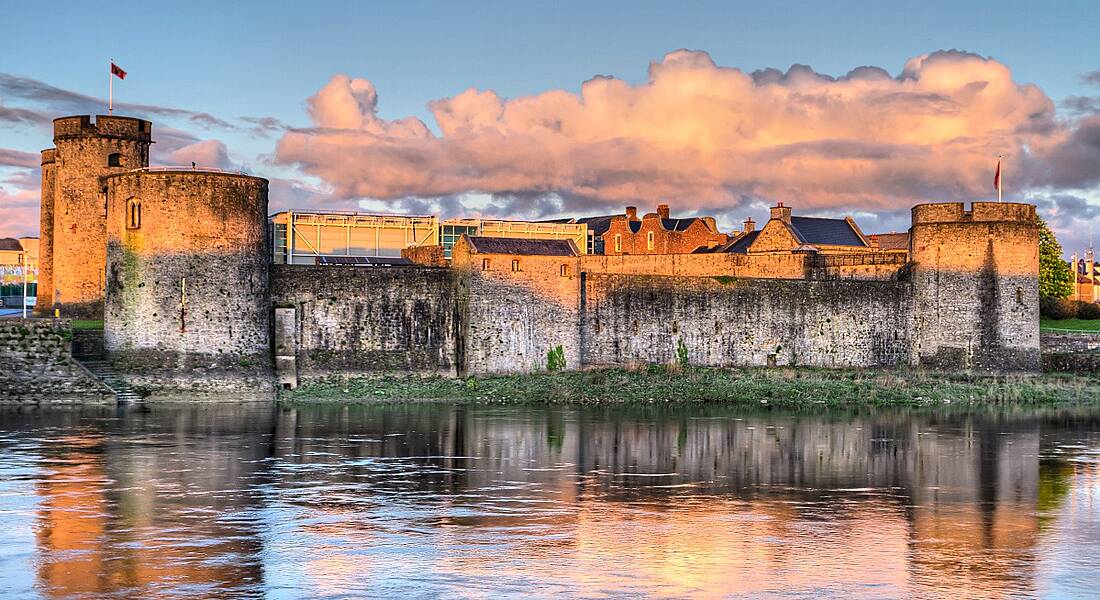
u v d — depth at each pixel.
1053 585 35.31
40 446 56.19
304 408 73.75
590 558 37.47
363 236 114.44
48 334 72.94
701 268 106.56
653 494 47.09
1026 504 46.06
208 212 77.38
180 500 44.56
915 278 97.31
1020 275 95.50
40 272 98.75
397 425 65.56
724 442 60.91
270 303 81.88
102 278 89.19
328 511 43.16
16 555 37.06
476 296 86.06
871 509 44.91
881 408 78.88
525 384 82.44
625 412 73.62
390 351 85.56
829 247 116.94
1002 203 95.38
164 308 76.38
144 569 35.78
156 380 75.62
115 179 77.69
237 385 77.19
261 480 48.56
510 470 51.81
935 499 46.88
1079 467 54.53
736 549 38.75
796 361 94.44
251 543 38.66
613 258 109.88
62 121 89.38
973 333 95.19
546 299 87.81
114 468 50.66
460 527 41.06
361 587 34.38
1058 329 114.06
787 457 56.47
